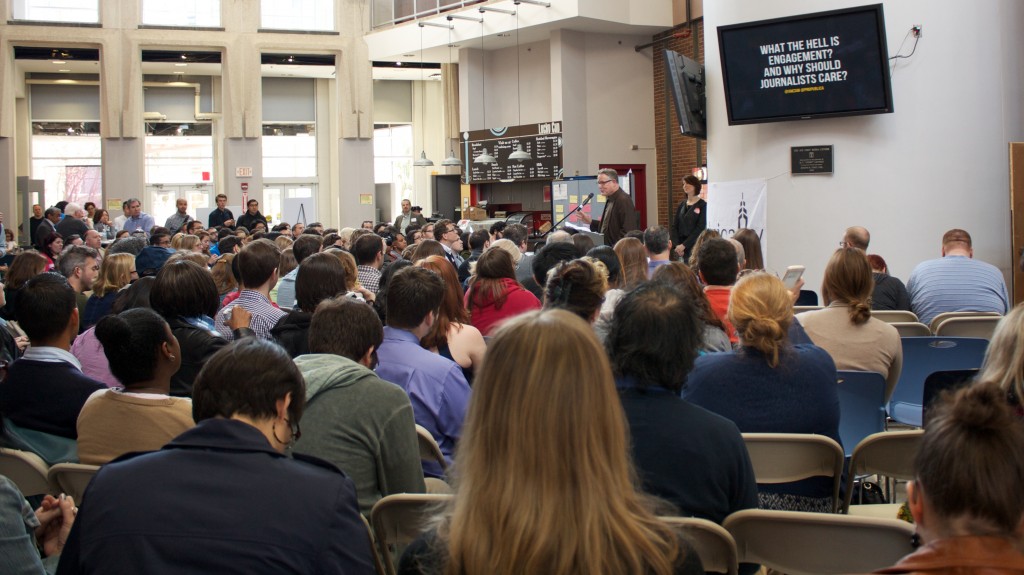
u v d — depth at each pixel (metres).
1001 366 2.30
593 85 16.03
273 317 4.39
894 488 3.93
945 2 7.36
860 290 3.60
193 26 17.55
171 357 2.59
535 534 1.16
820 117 7.74
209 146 21.64
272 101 21.56
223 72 17.78
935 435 1.20
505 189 18.20
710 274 4.11
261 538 1.48
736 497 1.98
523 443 1.19
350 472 2.36
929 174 7.48
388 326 3.19
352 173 18.48
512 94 17.69
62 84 20.66
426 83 22.44
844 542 1.90
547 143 16.06
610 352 2.01
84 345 3.87
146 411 2.47
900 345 3.59
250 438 1.62
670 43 15.69
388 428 2.40
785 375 2.63
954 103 7.39
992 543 1.13
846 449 3.43
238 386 1.69
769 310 2.68
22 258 5.89
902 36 7.51
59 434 2.86
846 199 7.80
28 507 1.82
